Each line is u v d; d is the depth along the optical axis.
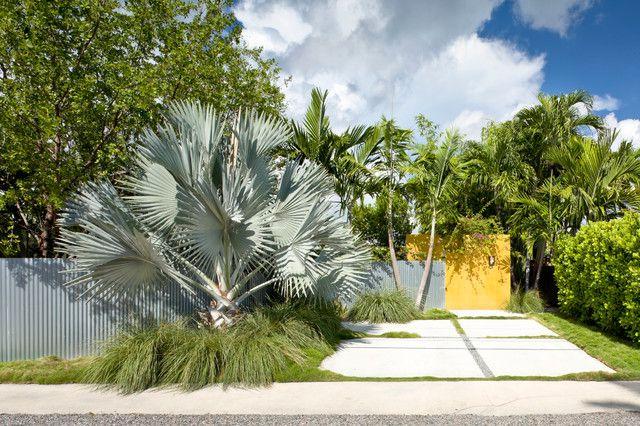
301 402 4.41
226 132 9.42
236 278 6.48
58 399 4.52
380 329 8.51
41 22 7.60
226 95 10.13
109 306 6.44
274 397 4.57
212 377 5.00
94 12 8.38
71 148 8.95
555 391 4.70
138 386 4.84
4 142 7.69
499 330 8.39
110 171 8.97
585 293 8.18
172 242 6.62
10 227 9.47
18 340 5.98
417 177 10.66
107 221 5.81
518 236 11.54
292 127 9.80
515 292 11.07
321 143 9.94
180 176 6.09
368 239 12.73
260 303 7.85
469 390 4.76
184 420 3.93
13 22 7.51
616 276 6.95
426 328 8.61
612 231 7.21
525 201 10.40
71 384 5.07
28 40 7.49
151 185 6.07
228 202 5.64
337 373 5.40
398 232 12.66
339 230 7.06
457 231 10.97
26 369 5.41
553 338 7.64
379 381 5.12
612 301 7.24
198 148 6.05
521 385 4.93
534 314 10.05
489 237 11.11
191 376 4.95
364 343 7.22
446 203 10.91
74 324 6.24
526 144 11.55
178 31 9.38
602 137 9.58
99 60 8.84
